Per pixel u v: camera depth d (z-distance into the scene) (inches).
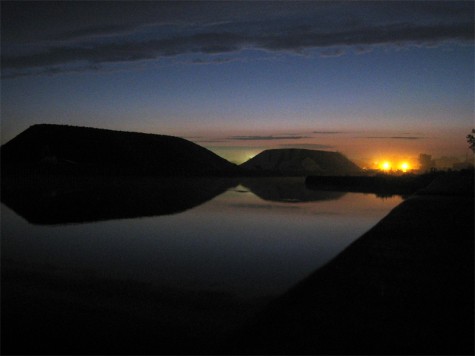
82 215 482.0
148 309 165.3
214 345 128.6
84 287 197.6
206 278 214.7
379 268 199.5
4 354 124.7
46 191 825.5
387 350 114.4
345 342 120.0
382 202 676.7
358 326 131.0
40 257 266.1
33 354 124.8
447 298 155.3
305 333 127.3
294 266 243.9
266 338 127.0
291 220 450.9
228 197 761.0
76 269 234.5
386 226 323.9
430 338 121.3
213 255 273.1
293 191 943.0
